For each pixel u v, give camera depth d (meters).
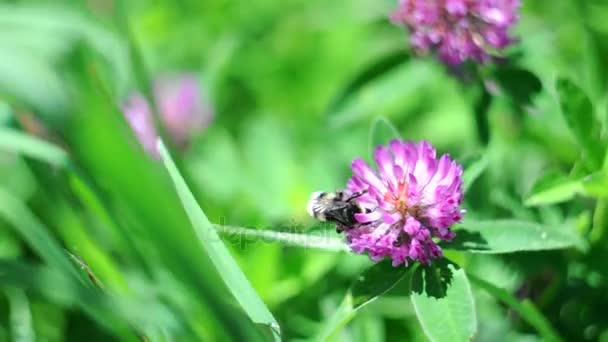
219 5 0.61
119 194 0.36
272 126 0.53
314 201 0.38
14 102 0.36
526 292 0.43
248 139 0.52
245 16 0.61
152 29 0.59
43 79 0.35
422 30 0.45
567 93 0.41
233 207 0.49
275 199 0.49
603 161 0.41
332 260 0.45
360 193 0.38
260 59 0.59
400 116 0.53
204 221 0.38
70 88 0.35
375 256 0.37
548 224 0.44
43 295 0.44
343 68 0.58
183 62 0.59
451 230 0.38
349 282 0.45
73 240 0.42
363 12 0.60
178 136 0.54
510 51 0.47
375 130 0.41
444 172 0.38
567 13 0.53
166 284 0.40
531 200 0.41
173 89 0.55
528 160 0.49
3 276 0.38
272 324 0.38
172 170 0.38
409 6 0.45
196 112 0.54
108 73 0.46
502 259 0.43
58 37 0.37
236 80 0.58
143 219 0.36
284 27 0.61
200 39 0.60
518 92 0.45
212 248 0.38
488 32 0.44
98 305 0.37
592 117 0.41
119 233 0.41
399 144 0.38
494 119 0.50
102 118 0.35
